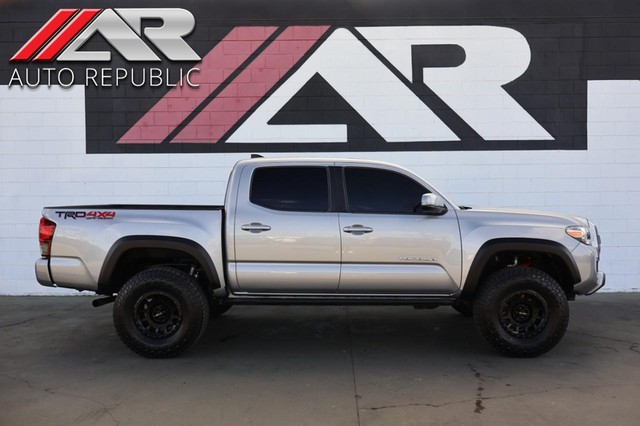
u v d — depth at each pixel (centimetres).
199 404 434
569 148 888
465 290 551
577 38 884
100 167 897
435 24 888
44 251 557
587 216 890
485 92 890
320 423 398
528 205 891
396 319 717
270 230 548
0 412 419
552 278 547
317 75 893
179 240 548
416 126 893
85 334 651
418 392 457
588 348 581
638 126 884
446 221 554
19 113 893
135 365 532
